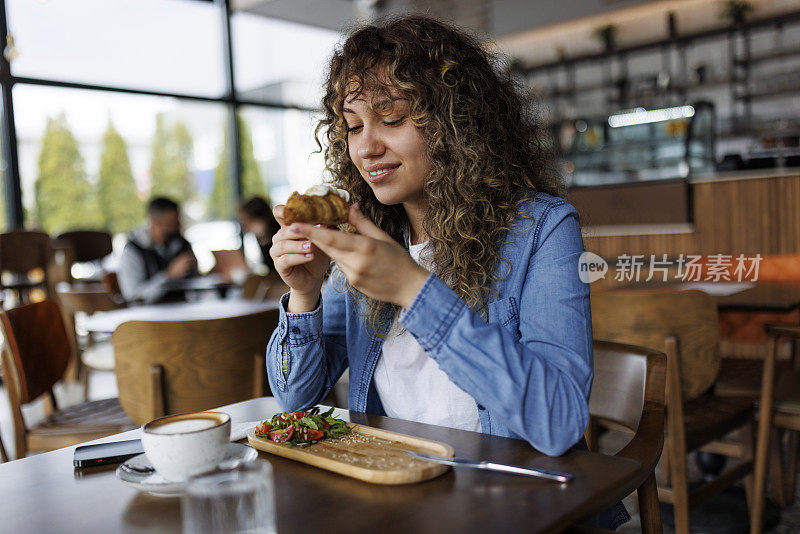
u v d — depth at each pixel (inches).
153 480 30.5
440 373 43.3
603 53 290.8
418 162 42.3
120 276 174.2
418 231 47.3
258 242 171.8
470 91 42.8
